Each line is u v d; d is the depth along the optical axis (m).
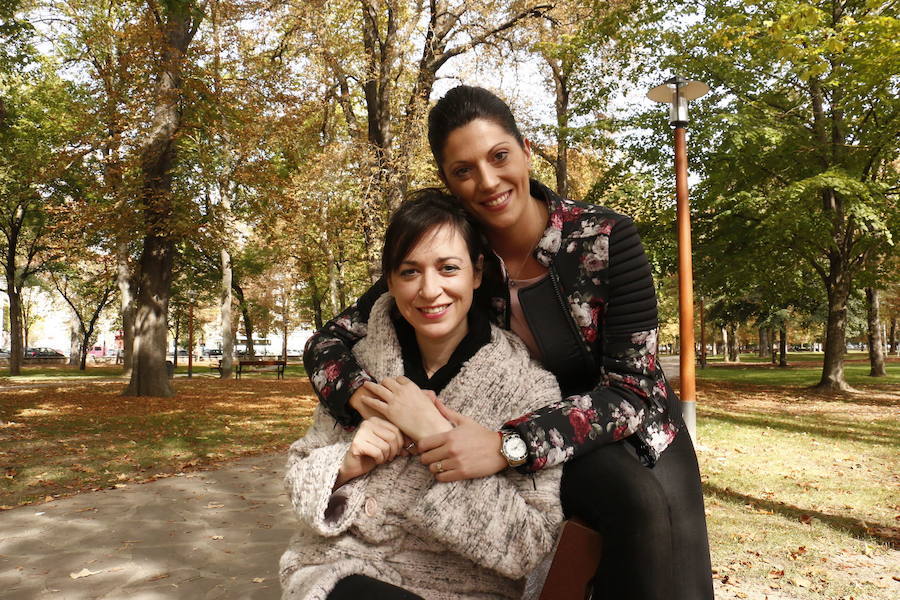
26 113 21.75
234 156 15.72
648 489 1.39
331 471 1.46
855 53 12.01
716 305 36.09
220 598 3.70
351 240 24.86
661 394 1.69
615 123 18.72
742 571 4.15
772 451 8.51
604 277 1.66
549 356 1.76
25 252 32.81
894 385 21.31
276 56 15.88
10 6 13.30
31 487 6.50
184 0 10.95
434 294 1.51
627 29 18.12
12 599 3.68
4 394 17.08
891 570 4.18
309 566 1.47
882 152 16.39
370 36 15.05
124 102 14.66
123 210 14.98
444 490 1.39
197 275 34.75
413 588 1.46
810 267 21.86
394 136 15.84
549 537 1.40
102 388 19.77
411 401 1.50
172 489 6.45
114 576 4.05
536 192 1.80
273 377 28.00
